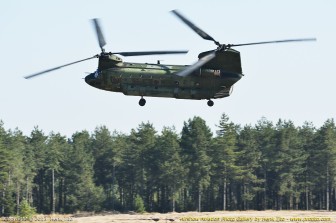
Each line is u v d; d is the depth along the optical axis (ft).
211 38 419.74
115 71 436.35
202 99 439.63
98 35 437.58
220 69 431.43
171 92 433.89
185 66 438.40
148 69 435.53
